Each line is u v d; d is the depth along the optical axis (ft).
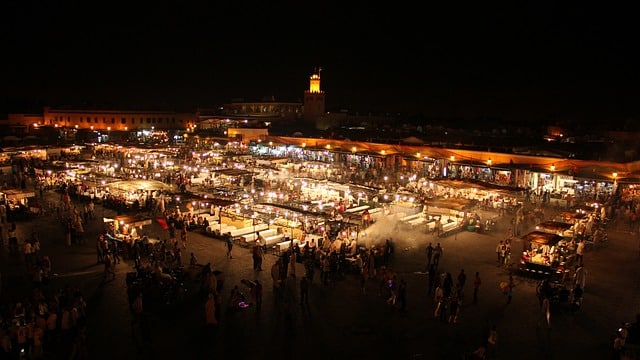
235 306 64.54
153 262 76.95
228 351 54.49
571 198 120.88
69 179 140.97
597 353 55.11
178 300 67.41
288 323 60.70
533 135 202.90
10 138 203.31
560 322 62.59
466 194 127.85
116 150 192.65
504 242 84.28
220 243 93.56
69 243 91.30
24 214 109.50
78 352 51.26
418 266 82.48
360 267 78.48
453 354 54.39
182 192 125.49
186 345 55.72
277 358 53.11
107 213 113.91
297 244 86.43
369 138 185.68
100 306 65.31
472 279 76.95
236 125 241.55
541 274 76.54
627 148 139.44
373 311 65.26
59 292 61.77
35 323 55.57
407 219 107.65
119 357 53.01
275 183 142.20
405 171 158.61
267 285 73.46
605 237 96.58
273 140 205.26
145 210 116.06
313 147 184.34
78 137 255.09
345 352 54.65
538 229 95.86
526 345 56.65
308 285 73.92
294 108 293.23
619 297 70.33
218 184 143.95
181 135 254.27
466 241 96.78
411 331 59.72
